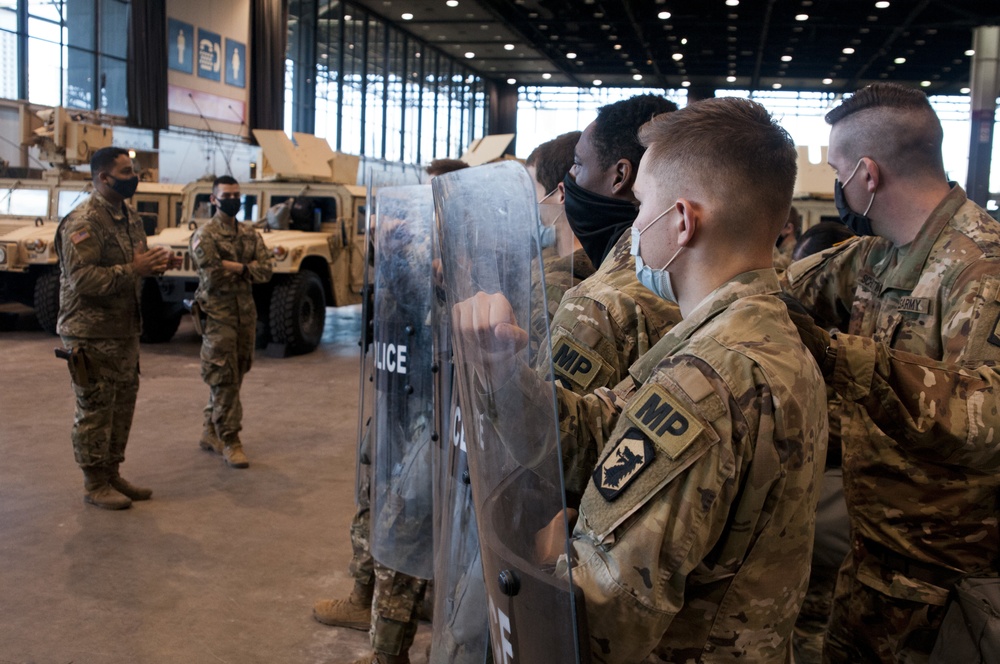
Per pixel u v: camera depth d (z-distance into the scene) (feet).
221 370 13.67
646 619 2.70
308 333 24.57
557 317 4.38
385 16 64.95
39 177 32.48
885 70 77.36
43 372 20.45
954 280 4.54
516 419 2.72
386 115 68.23
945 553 4.66
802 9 55.36
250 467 13.79
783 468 2.82
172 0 46.50
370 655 8.04
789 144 3.14
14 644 8.07
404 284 5.89
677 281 3.23
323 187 26.32
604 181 5.02
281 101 54.29
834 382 3.83
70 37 42.70
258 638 8.36
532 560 2.64
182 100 47.88
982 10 48.88
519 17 62.80
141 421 16.31
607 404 3.65
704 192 3.08
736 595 2.91
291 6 56.59
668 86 88.48
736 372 2.81
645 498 2.71
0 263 24.49
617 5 56.85
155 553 10.32
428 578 6.02
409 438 5.98
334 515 11.75
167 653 8.01
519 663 2.79
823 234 9.44
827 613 5.68
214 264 13.58
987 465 3.97
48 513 11.51
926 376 3.85
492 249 2.84
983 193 49.39
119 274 11.25
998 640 4.05
